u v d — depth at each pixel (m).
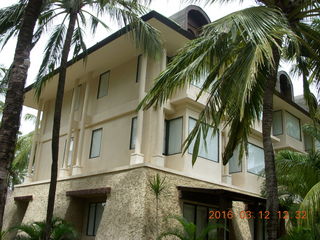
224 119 10.52
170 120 15.55
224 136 17.06
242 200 12.95
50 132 21.56
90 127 18.31
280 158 11.30
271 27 7.73
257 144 19.42
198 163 14.79
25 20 8.97
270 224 8.02
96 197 15.48
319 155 10.65
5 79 12.02
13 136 8.02
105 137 17.17
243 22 7.75
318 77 10.95
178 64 9.15
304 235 8.22
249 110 10.05
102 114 17.58
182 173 13.55
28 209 17.92
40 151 21.86
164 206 12.45
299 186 11.49
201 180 14.27
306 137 24.12
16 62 8.59
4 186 7.58
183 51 9.55
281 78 23.05
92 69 18.50
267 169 8.46
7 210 19.88
